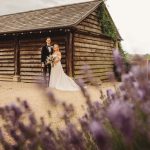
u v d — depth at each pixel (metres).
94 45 17.48
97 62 17.77
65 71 15.34
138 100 1.52
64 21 15.47
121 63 1.59
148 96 1.39
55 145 2.05
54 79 12.91
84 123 2.05
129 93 1.73
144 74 1.40
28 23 17.36
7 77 17.69
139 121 1.49
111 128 1.91
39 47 16.39
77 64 15.66
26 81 16.84
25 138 1.82
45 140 1.99
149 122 1.44
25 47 16.91
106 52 18.98
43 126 2.06
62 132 2.17
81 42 16.12
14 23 18.38
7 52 17.67
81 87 1.90
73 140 1.76
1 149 2.85
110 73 1.87
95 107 2.14
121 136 1.65
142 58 1.43
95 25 17.88
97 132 1.01
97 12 18.25
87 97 1.90
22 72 17.05
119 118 0.98
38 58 16.44
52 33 15.79
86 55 16.58
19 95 10.58
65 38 15.32
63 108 2.05
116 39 19.80
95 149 2.37
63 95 10.52
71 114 2.06
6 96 10.40
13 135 1.84
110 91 2.20
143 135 1.48
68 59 15.10
